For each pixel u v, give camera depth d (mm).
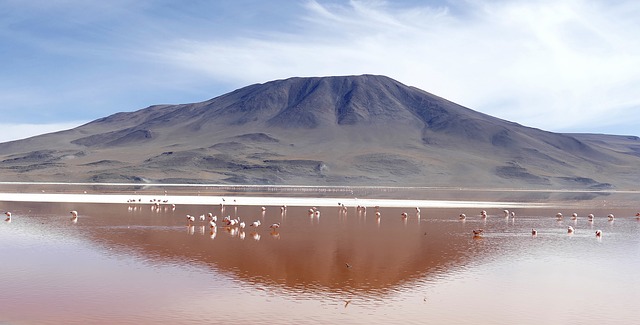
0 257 34312
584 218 73125
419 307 25203
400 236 49000
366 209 79875
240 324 22078
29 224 51688
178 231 48781
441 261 36562
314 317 23219
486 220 66875
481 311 24906
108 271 30844
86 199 88250
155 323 21984
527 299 27125
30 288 26797
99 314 23000
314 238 46219
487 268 34531
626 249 43688
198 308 24109
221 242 42562
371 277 30938
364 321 22875
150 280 28922
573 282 30984
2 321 21875
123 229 49219
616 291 29062
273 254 37469
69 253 36156
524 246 44406
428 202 100938
